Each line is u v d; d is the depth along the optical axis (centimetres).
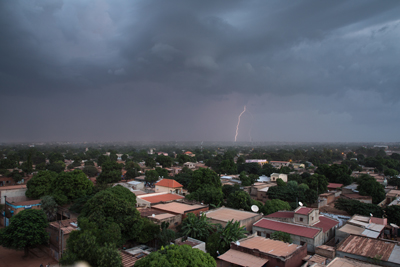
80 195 6066
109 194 4178
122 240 3900
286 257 3238
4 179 10056
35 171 12412
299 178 10438
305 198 7469
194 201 6366
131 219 4016
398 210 5619
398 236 5122
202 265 2669
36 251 4441
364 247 3631
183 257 2705
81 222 3425
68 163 18050
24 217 4178
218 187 7844
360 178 9325
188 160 18338
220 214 5303
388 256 3319
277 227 4584
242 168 13912
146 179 10375
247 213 5434
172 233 4203
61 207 5912
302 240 4147
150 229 4188
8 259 4156
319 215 5497
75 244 2866
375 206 6031
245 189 9062
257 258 3391
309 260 3500
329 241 4609
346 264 3108
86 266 2762
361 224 4772
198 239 4378
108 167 11056
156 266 2570
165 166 15900
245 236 4141
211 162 16738
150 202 6038
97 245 2919
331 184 10012
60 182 6078
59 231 3916
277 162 18675
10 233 4078
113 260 2741
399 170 15038
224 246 3878
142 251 3850
